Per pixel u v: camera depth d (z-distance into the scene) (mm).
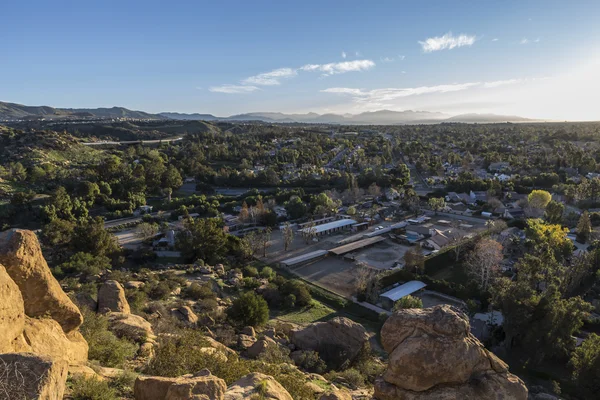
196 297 45812
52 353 13344
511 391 12805
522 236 77938
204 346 23016
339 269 67875
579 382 33469
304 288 54188
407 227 91562
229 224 94000
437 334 13016
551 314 37781
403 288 56062
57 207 91500
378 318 48938
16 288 12164
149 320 31141
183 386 10656
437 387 12789
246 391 12164
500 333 43812
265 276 63219
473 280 55781
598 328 44094
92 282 43438
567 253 64375
